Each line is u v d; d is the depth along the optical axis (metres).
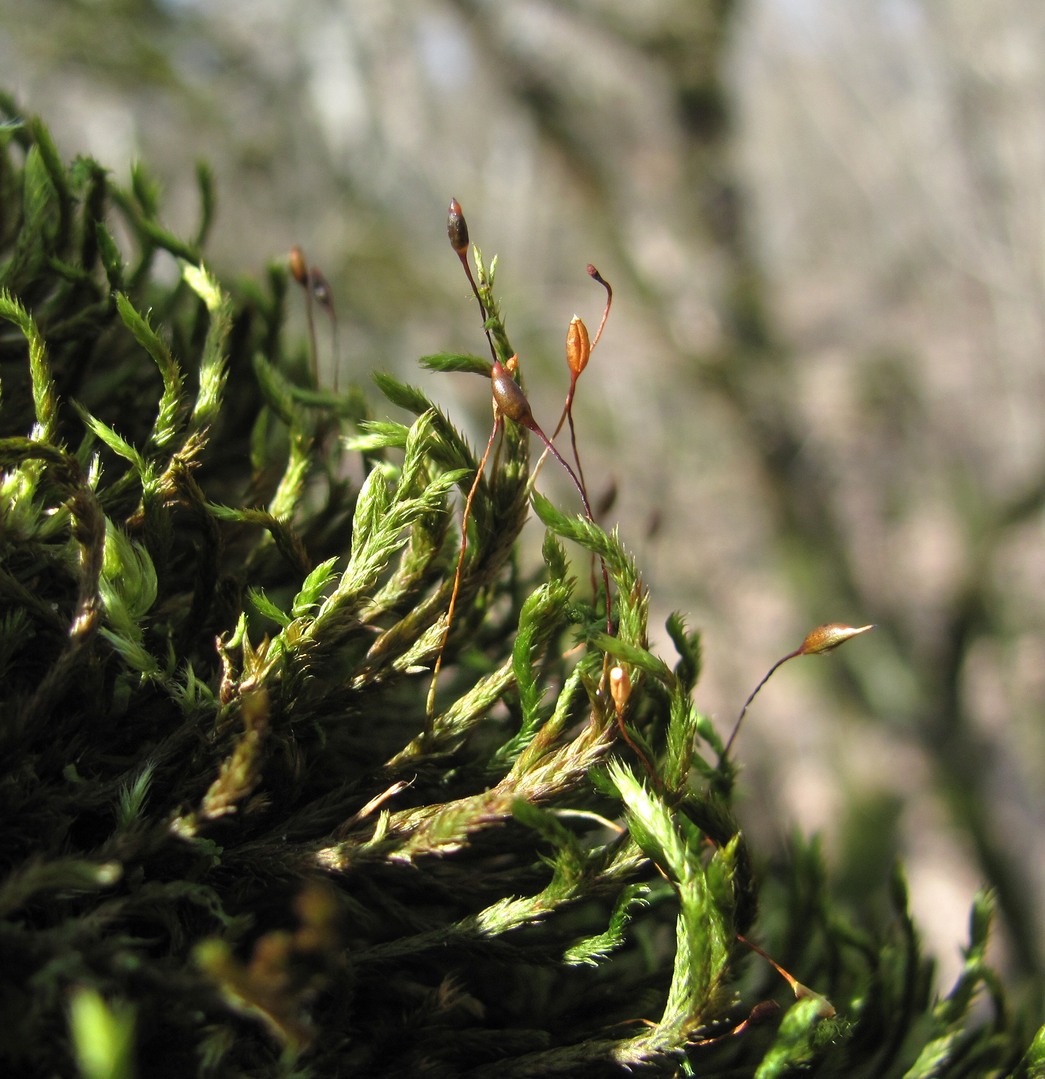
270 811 0.06
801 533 0.47
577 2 0.42
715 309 0.45
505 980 0.06
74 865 0.05
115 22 0.41
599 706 0.05
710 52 0.43
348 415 0.07
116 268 0.06
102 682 0.05
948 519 0.58
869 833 0.41
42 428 0.06
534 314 0.47
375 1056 0.05
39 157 0.07
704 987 0.05
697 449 0.52
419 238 0.51
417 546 0.06
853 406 0.48
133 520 0.06
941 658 0.45
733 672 0.51
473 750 0.06
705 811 0.06
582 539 0.05
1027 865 0.53
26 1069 0.05
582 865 0.05
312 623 0.06
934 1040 0.06
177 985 0.05
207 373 0.06
